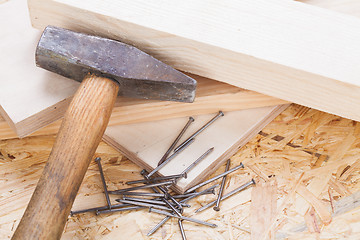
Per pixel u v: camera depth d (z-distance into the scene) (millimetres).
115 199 473
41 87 469
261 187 479
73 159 406
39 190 396
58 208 394
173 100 458
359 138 503
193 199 478
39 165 487
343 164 488
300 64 422
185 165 479
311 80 426
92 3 439
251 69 438
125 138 494
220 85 494
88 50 431
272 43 427
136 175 489
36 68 481
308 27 430
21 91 466
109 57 431
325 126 514
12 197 465
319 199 468
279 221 457
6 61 483
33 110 457
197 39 429
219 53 433
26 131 466
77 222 457
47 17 457
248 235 452
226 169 493
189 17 435
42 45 430
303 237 446
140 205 468
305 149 500
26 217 388
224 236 453
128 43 454
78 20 450
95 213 465
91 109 423
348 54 423
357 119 450
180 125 505
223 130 500
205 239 452
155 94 452
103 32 453
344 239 444
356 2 506
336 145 500
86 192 475
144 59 434
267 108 513
